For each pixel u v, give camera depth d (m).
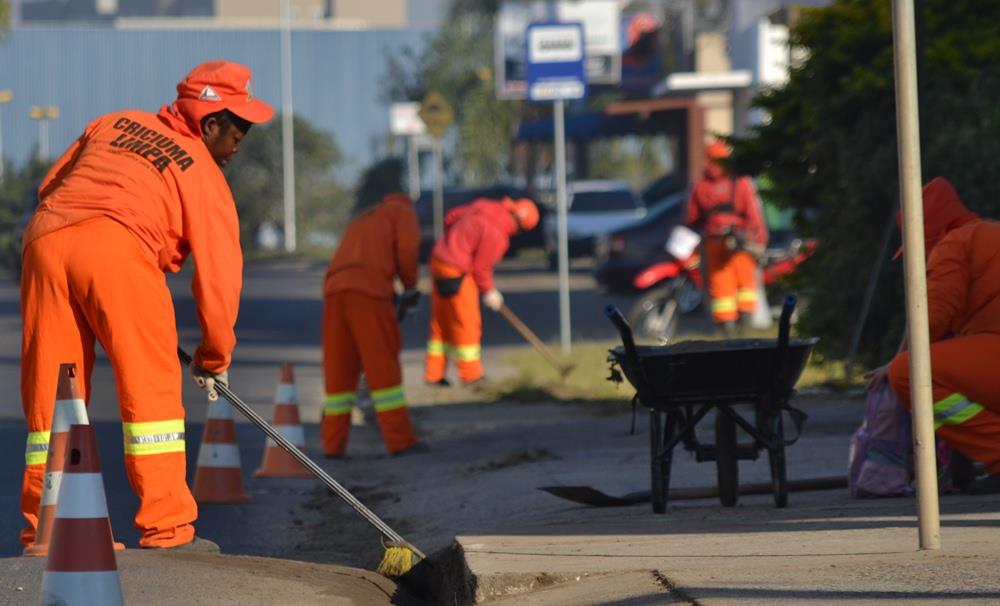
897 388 18.69
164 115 16.86
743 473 22.19
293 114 173.50
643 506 19.73
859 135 33.00
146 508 16.09
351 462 27.50
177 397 16.25
